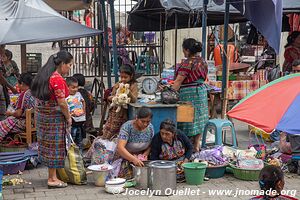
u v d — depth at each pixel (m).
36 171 6.54
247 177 6.06
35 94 5.68
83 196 5.50
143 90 7.05
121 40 13.28
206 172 6.16
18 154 6.56
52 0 10.66
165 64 15.52
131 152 5.99
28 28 7.39
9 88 8.21
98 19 10.77
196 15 10.18
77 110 7.07
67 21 7.85
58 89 5.55
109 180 5.73
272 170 3.59
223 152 6.45
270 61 12.24
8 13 7.54
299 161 6.32
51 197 5.46
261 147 6.82
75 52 14.59
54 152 5.70
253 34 11.73
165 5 8.22
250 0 6.47
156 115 6.21
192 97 6.61
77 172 5.88
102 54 10.40
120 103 6.38
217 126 6.81
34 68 11.76
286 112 2.70
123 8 12.98
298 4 9.73
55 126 5.67
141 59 13.93
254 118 2.76
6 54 9.28
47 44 18.33
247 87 9.57
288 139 6.61
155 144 6.00
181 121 6.39
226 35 7.80
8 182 5.92
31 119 6.97
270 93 2.90
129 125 5.91
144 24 10.76
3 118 7.80
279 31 6.25
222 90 7.80
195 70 6.55
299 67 7.58
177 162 6.07
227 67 7.76
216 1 7.55
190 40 6.61
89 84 11.03
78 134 7.14
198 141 6.80
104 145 6.27
